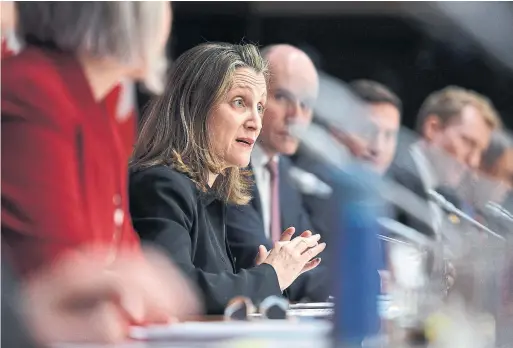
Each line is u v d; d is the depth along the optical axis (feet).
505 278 14.28
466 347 12.98
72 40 15.26
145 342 11.89
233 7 25.64
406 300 13.67
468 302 13.76
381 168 25.34
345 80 26.99
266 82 20.01
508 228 20.76
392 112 25.77
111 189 15.83
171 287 13.38
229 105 18.93
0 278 12.35
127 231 16.02
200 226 18.10
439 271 14.33
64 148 14.74
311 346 11.62
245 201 19.86
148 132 18.58
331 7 27.17
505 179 27.96
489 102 28.86
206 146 18.70
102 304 11.85
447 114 27.76
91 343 11.68
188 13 25.07
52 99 14.80
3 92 14.67
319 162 23.49
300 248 18.22
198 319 14.64
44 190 14.35
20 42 15.25
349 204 11.55
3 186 14.32
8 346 11.64
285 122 23.17
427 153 27.12
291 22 26.96
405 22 27.96
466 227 20.67
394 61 28.12
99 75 15.70
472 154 27.68
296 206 23.02
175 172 17.90
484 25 28.60
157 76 17.70
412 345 12.62
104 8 15.33
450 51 28.55
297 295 21.17
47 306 11.78
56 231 14.21
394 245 14.93
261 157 22.93
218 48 19.40
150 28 15.84
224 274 16.94
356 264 11.42
